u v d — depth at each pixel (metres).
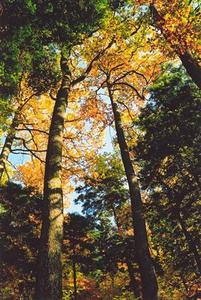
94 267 28.72
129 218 30.81
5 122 11.59
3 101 10.46
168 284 27.31
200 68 10.14
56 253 8.00
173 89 20.69
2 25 8.02
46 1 8.42
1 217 21.48
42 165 20.39
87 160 18.06
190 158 20.31
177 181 21.16
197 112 20.14
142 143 20.73
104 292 33.44
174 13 10.09
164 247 23.86
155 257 24.67
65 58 12.97
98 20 9.88
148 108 20.61
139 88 18.45
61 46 10.16
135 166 23.38
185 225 21.17
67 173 17.80
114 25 12.64
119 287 33.75
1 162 16.05
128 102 19.03
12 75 9.10
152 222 21.92
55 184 9.12
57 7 8.73
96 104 18.64
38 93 14.43
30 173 21.03
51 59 12.00
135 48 14.97
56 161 9.65
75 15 9.09
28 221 22.75
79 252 29.25
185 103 20.42
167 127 20.28
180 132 20.06
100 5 9.08
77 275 32.84
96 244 28.67
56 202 8.78
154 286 10.88
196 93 20.48
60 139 10.35
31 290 21.67
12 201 22.44
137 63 17.03
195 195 20.34
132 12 12.14
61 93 12.02
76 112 18.66
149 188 22.34
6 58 8.35
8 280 20.83
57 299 7.43
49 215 8.55
